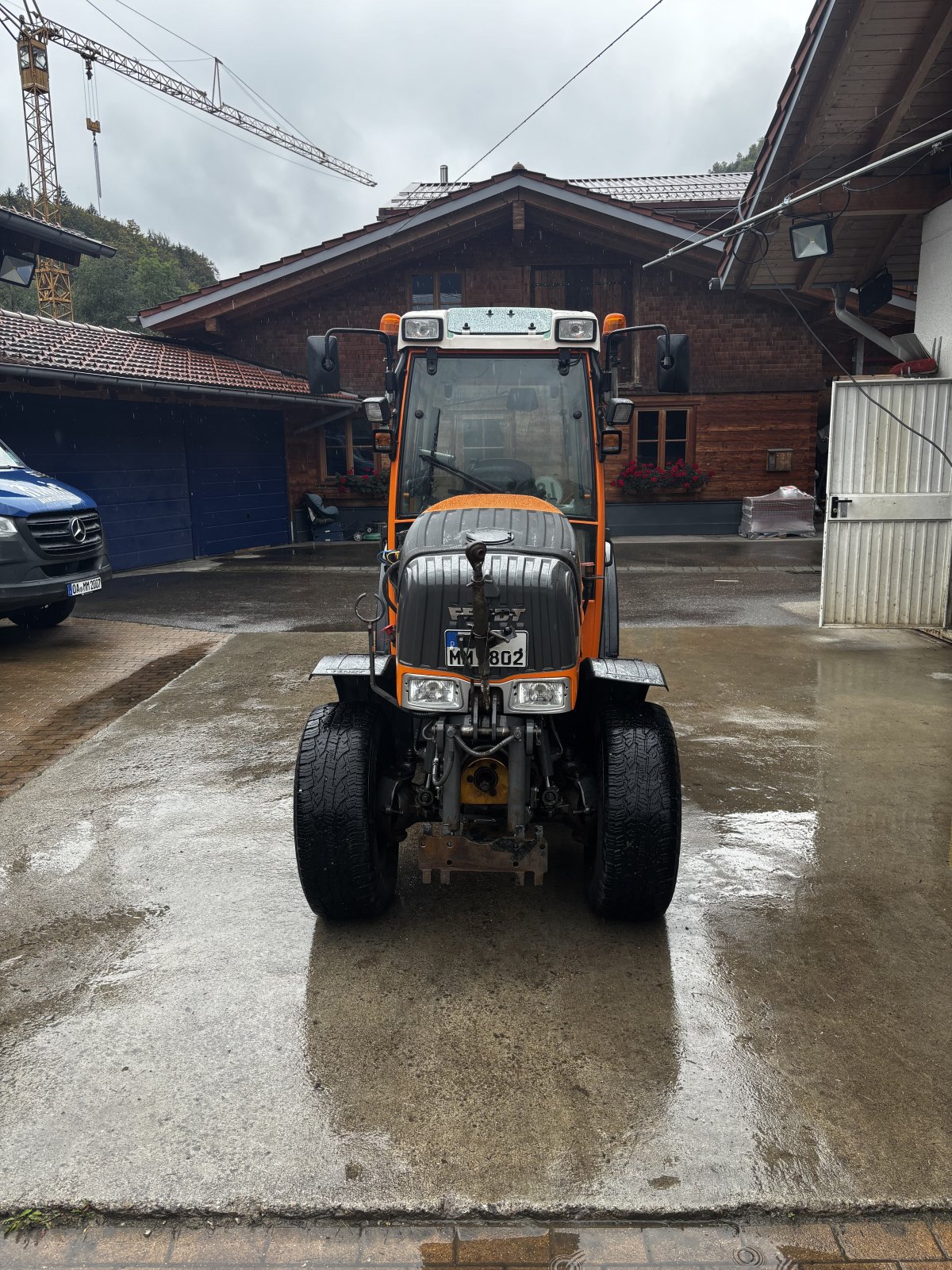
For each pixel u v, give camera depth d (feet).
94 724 19.22
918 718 19.11
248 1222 6.84
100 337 45.19
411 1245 6.65
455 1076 8.30
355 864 10.21
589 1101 7.98
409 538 10.89
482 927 10.98
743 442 56.34
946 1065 8.44
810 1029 8.97
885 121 22.12
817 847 13.15
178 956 10.36
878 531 26.40
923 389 25.39
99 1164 7.31
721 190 67.56
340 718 10.80
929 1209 6.88
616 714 10.78
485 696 9.59
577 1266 6.46
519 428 13.17
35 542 24.68
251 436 52.44
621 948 10.49
